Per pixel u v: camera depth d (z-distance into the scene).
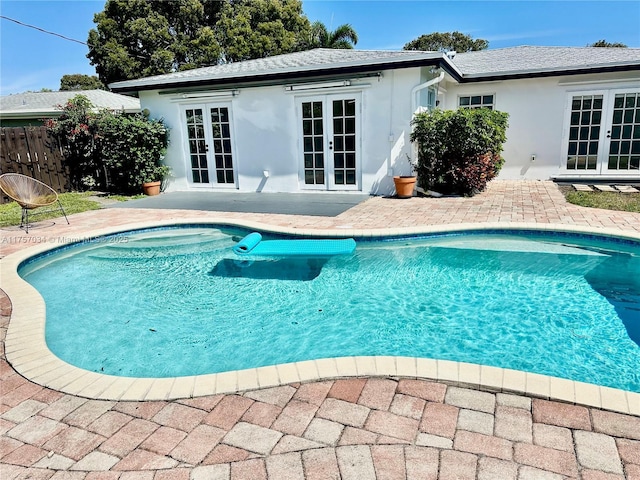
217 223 7.45
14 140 10.39
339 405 2.43
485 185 9.53
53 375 2.83
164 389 2.62
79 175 11.88
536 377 2.59
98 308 4.84
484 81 11.23
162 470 2.01
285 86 9.77
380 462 2.01
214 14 26.78
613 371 3.40
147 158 10.83
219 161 11.06
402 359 2.84
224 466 2.02
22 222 7.45
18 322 3.64
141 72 24.94
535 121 11.09
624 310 4.48
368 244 6.39
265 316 4.61
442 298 4.93
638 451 2.03
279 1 26.09
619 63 9.78
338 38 24.47
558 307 4.59
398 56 8.38
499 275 5.48
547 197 8.75
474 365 2.74
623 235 5.73
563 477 1.90
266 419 2.34
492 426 2.23
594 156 10.85
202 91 10.60
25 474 2.01
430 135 8.74
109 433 2.28
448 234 6.47
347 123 9.52
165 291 5.32
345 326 4.34
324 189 10.15
